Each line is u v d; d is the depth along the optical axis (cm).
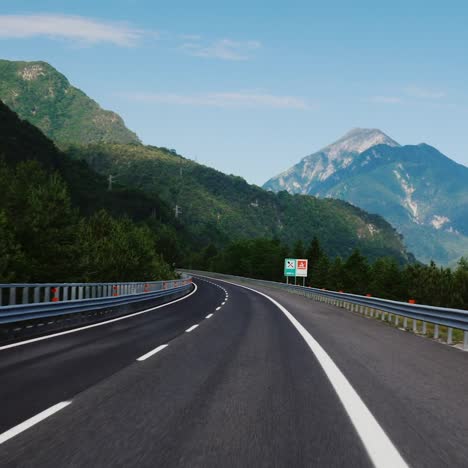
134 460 455
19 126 15350
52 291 2127
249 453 478
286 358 1079
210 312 2469
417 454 484
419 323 2197
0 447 488
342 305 3409
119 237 5556
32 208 4522
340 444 510
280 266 15562
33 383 788
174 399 695
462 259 11225
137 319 2019
